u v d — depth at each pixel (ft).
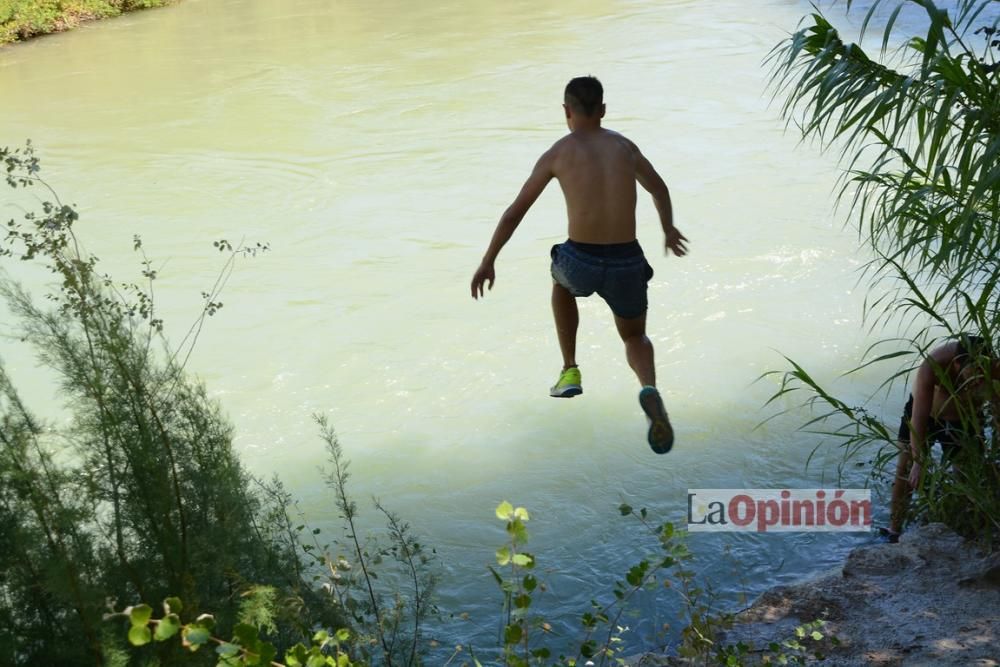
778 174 92.53
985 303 37.93
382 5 183.52
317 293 73.36
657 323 65.92
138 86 135.74
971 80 35.55
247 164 102.78
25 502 25.96
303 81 133.69
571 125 35.19
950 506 42.45
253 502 31.01
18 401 27.66
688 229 81.15
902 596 37.81
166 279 76.54
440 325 67.51
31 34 171.53
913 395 42.14
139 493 27.58
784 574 41.81
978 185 33.30
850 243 76.74
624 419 55.47
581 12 168.35
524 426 55.26
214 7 190.49
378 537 45.96
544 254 78.59
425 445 53.83
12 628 25.22
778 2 165.68
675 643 37.91
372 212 88.53
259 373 62.13
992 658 33.24
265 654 20.71
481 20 166.91
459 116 114.93
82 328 28.66
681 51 138.72
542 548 44.80
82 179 100.53
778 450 51.67
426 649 37.93
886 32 35.63
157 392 29.01
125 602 26.55
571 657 37.40
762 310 66.85
